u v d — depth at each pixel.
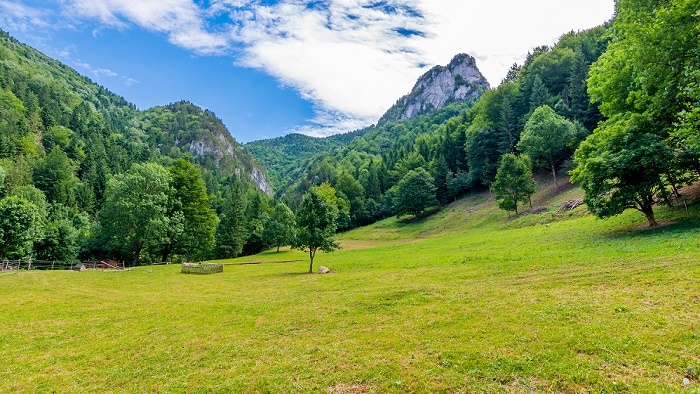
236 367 10.52
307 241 33.31
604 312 10.85
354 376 8.98
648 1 23.39
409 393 7.90
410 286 19.28
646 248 18.53
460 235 55.31
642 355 8.08
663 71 21.33
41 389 10.21
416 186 89.94
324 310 16.44
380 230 89.56
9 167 86.94
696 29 19.39
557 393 7.20
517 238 34.62
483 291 16.09
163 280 32.03
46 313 19.02
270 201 133.00
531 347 9.23
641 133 23.55
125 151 158.88
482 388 7.70
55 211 83.69
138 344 13.70
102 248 61.47
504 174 56.31
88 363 12.11
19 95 144.25
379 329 12.72
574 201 45.78
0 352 13.34
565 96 79.88
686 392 6.56
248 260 56.06
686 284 12.05
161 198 48.78
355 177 151.12
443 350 9.85
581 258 19.83
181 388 9.42
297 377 9.28
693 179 22.84
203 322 16.28
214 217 60.66
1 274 33.12
